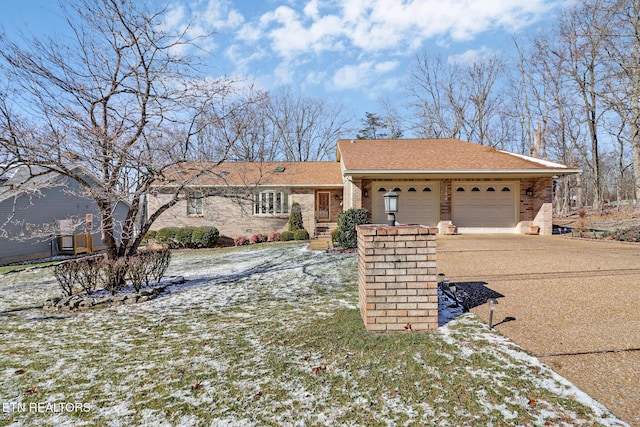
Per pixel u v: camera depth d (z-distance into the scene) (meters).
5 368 3.39
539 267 6.52
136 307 5.68
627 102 16.84
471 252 8.60
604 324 3.63
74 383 3.03
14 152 5.50
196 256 12.70
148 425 2.39
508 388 2.57
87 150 5.97
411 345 3.35
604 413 2.23
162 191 7.86
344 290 5.98
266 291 6.31
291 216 15.94
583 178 29.53
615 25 16.30
